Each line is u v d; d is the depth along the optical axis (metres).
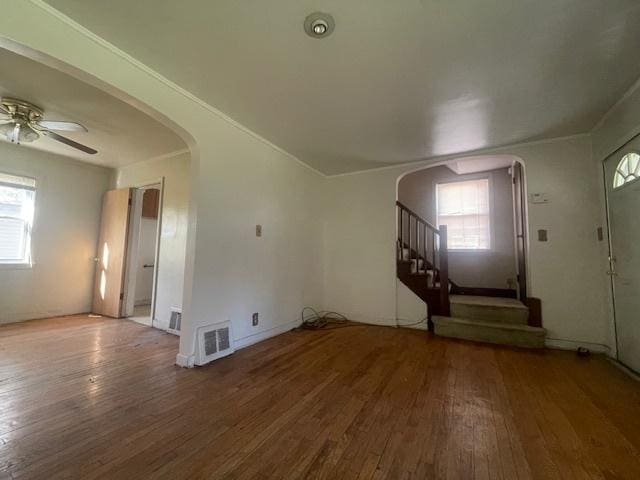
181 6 1.61
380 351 3.07
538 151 3.43
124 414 1.78
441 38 1.82
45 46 1.63
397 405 1.94
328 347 3.19
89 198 4.70
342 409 1.88
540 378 2.40
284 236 3.82
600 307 3.08
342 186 4.77
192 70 2.19
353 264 4.59
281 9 1.62
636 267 2.50
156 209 5.74
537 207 3.41
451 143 3.50
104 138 3.51
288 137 3.39
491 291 4.84
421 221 4.40
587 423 1.75
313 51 1.96
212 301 2.76
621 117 2.58
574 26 1.72
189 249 2.62
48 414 1.76
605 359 2.87
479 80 2.26
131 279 4.46
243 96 2.54
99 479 1.25
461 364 2.71
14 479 1.23
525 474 1.33
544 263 3.35
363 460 1.41
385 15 1.65
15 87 2.44
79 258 4.57
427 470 1.34
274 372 2.47
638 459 1.43
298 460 1.40
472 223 5.09
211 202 2.75
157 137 3.46
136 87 2.10
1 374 2.33
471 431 1.66
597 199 3.11
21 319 4.00
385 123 3.00
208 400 1.97
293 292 4.00
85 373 2.38
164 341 3.25
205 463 1.37
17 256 3.99
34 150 4.09
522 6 1.59
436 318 3.75
